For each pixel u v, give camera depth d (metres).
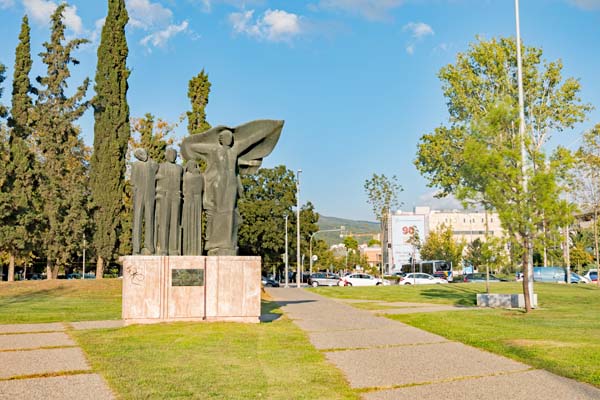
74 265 65.88
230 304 15.56
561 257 20.88
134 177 15.80
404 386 8.85
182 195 16.39
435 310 21.31
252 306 15.70
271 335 13.73
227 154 16.62
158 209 15.93
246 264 15.75
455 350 12.10
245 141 17.06
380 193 55.22
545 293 31.23
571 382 9.10
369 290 37.22
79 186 42.12
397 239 86.56
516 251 20.48
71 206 40.56
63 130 42.22
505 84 33.56
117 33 41.00
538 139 33.94
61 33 43.62
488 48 33.78
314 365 10.32
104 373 9.15
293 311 20.70
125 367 9.63
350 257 104.44
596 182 41.47
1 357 10.53
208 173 16.73
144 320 14.95
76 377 8.90
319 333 14.56
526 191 19.48
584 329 15.18
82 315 18.38
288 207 65.69
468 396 8.23
